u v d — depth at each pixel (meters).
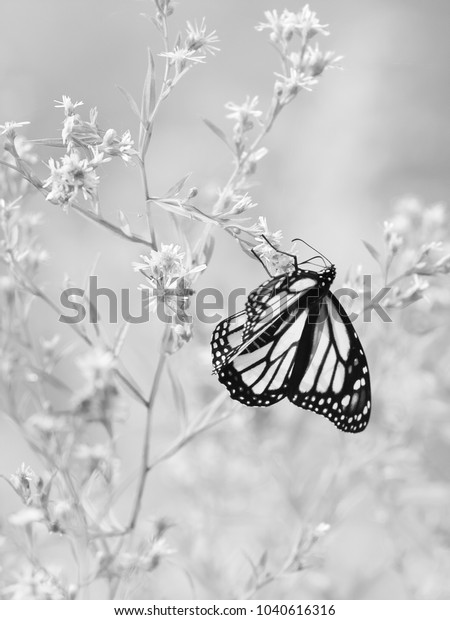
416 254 0.66
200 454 0.74
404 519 0.73
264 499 0.75
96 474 0.63
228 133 1.02
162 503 0.77
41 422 0.62
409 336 0.72
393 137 1.04
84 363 0.60
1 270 0.68
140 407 0.76
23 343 0.65
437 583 0.72
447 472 0.76
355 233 0.91
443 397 0.74
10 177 0.65
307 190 0.92
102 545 0.63
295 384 0.63
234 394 0.62
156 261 0.60
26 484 0.61
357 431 0.63
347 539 0.77
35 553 0.64
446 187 1.02
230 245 0.83
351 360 0.63
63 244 0.81
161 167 0.91
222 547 0.74
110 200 0.87
